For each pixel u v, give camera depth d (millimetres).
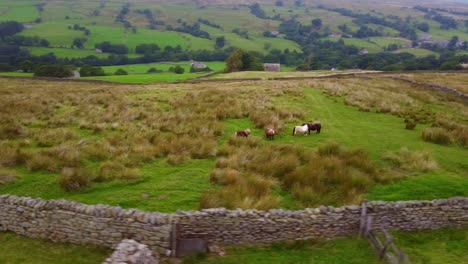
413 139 22203
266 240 11734
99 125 23000
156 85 51656
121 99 33000
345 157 17984
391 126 25406
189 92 37406
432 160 18062
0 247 11484
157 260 10578
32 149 18734
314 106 31109
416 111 30156
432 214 12797
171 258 10953
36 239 11898
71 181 14578
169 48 165625
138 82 65312
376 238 11844
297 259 11234
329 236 12109
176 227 10953
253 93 36344
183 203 13648
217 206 12906
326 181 15578
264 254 11375
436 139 21688
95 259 10992
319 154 18438
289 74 74938
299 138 21875
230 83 51156
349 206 12328
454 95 39250
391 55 156375
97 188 14766
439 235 12703
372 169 16734
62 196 14117
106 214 11234
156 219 10922
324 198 14336
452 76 57438
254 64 103125
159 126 23047
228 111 27172
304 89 40125
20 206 11945
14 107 28500
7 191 14336
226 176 15367
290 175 15453
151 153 18047
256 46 188750
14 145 19016
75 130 22719
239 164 16906
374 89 41281
